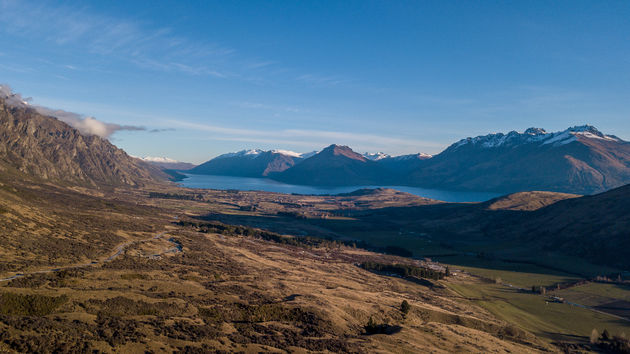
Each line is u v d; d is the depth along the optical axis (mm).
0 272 94125
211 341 66938
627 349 127000
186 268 141625
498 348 105875
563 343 135250
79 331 59469
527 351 111812
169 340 63625
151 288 99500
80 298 77625
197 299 97125
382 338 91875
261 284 131375
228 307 96000
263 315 96438
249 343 70438
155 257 155000
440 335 106312
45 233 149500
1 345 49812
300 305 106062
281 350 69875
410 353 83938
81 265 120625
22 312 67562
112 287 94250
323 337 85188
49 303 71750
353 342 84250
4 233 132000
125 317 73062
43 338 53750
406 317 126000
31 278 90875
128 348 57125
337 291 142250
